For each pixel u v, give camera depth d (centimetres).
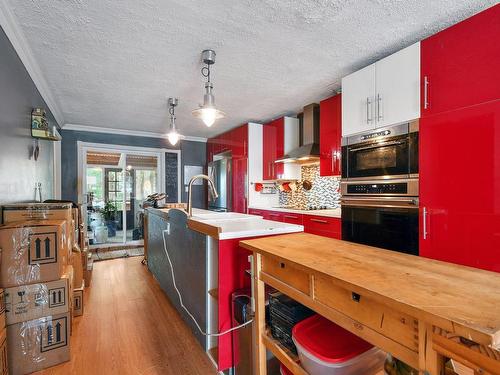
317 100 328
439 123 175
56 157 430
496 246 150
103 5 157
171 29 181
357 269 88
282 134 391
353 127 235
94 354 181
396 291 69
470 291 69
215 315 178
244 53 214
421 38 194
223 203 492
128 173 518
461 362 55
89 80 263
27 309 161
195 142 569
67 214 194
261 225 186
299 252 111
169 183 541
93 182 487
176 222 237
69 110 365
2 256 155
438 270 88
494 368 50
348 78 240
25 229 161
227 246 162
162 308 250
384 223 211
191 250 202
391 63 204
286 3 156
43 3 154
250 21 173
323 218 299
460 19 172
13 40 185
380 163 213
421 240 185
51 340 168
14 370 158
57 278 171
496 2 155
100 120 420
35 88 252
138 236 532
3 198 176
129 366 169
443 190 173
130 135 503
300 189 417
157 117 402
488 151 153
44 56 216
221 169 505
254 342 133
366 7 160
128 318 231
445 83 172
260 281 127
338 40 196
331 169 297
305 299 99
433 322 57
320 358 94
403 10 163
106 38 191
